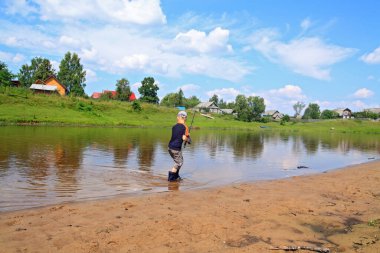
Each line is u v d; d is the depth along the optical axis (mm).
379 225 5355
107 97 67625
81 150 13891
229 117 80438
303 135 44719
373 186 8562
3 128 25688
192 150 16703
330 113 110688
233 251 4137
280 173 10656
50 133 22891
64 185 7434
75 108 45750
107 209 5609
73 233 4445
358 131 71688
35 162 10297
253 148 19469
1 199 6133
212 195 6957
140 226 4805
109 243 4176
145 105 59656
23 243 4074
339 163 14172
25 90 46375
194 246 4227
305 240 4660
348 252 4270
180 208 5852
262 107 80188
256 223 5242
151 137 23703
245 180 9125
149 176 8938
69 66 78625
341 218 5723
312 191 7789
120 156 12562
